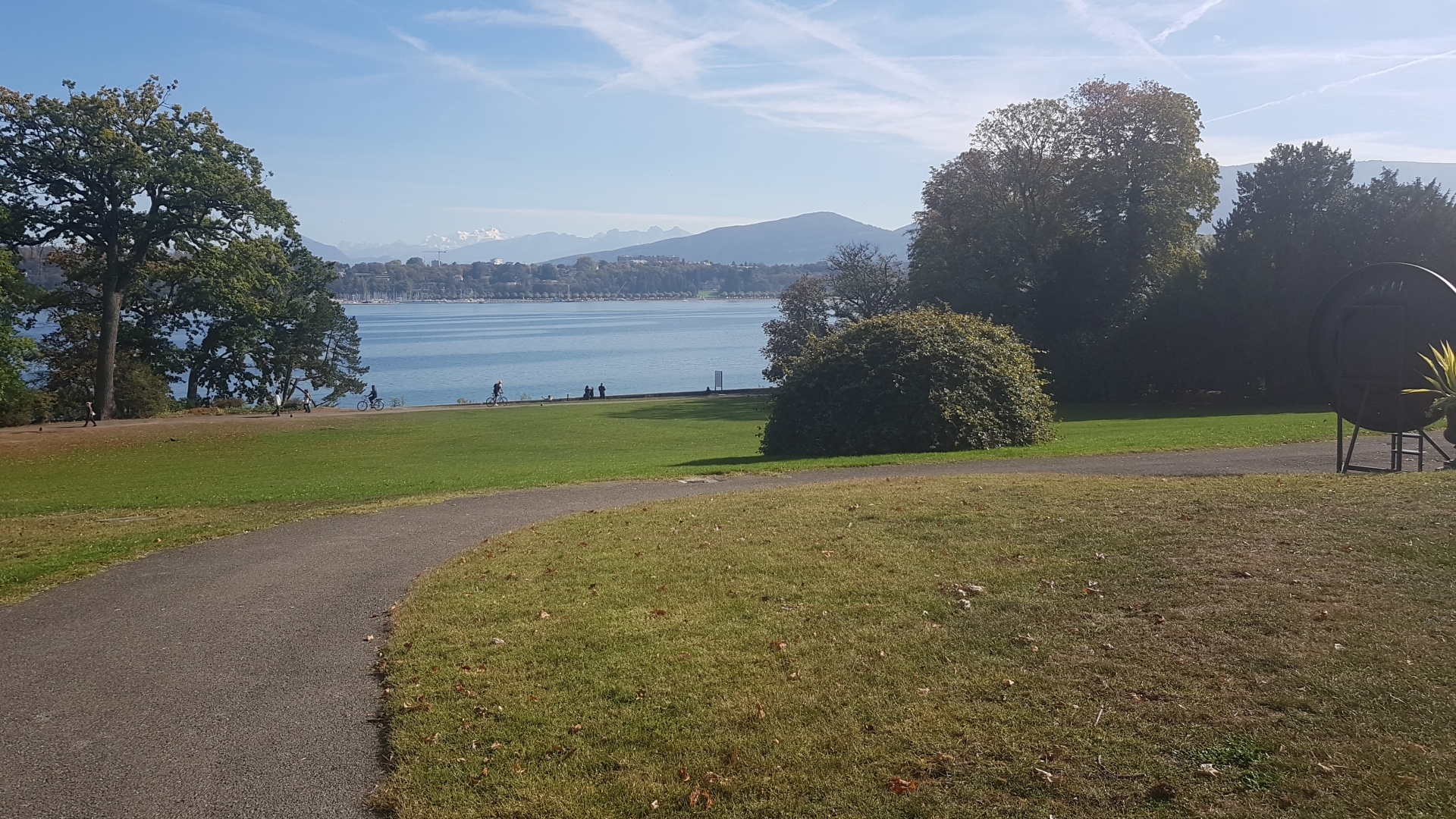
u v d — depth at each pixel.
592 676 6.59
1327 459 17.38
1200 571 7.61
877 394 23.19
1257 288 43.06
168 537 13.42
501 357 132.50
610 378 100.88
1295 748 4.82
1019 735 5.23
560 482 19.20
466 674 6.77
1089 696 5.63
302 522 14.59
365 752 5.72
